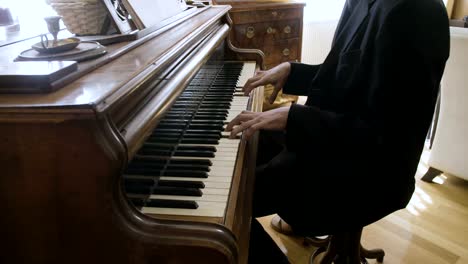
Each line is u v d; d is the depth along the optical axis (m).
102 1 0.88
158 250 0.53
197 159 0.81
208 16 1.39
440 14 0.82
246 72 1.54
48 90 0.51
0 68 0.55
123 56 0.76
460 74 1.72
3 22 1.17
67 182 0.50
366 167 0.93
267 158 1.39
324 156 0.95
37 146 0.49
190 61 0.92
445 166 1.98
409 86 0.82
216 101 1.18
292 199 1.03
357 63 0.92
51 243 0.55
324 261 1.32
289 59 2.57
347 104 0.95
